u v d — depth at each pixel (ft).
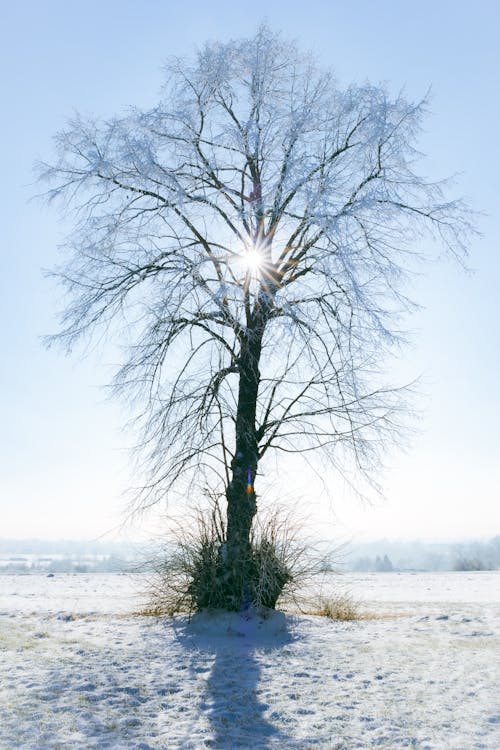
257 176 41.57
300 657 30.55
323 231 36.32
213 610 37.76
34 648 31.14
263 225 38.29
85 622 39.83
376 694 24.56
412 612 47.91
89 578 98.43
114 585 81.15
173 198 37.65
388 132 39.01
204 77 40.98
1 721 20.52
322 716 22.11
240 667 28.45
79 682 25.20
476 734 20.03
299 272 39.52
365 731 20.58
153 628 37.17
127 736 19.93
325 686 25.67
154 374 37.81
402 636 36.09
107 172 39.14
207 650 31.48
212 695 24.38
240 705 23.29
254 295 36.24
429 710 22.52
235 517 38.75
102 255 39.58
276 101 42.73
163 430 37.52
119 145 39.34
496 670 27.89
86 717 21.43
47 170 40.68
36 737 19.38
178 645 32.53
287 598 42.42
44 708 22.00
